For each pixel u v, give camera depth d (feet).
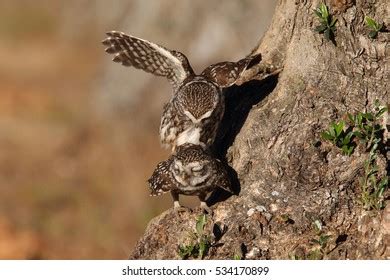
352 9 41.22
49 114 113.50
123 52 44.70
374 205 40.22
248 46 91.50
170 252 41.27
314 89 41.45
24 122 110.11
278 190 41.04
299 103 41.45
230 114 43.65
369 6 41.27
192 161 40.11
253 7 92.17
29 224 76.95
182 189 40.75
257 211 40.81
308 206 40.65
